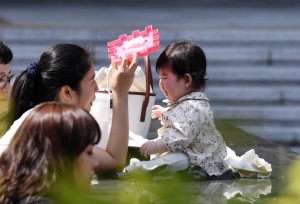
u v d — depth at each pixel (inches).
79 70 365.7
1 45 422.3
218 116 1014.4
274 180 398.0
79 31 1163.9
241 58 1149.7
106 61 1119.0
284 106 1061.1
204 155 390.0
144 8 1781.5
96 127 260.4
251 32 1191.6
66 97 367.9
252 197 352.2
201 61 395.9
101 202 314.2
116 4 1862.7
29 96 374.9
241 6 1834.4
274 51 1151.0
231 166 406.6
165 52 397.1
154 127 644.1
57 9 1684.3
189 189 365.4
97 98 423.8
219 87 1102.4
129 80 381.7
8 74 428.5
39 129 251.9
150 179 384.2
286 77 1111.6
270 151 516.4
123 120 385.1
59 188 251.6
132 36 397.4
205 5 1872.5
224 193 359.9
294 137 981.2
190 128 379.6
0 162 259.6
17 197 249.6
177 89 393.7
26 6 1740.9
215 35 1187.3
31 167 249.6
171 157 386.3
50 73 364.5
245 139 584.7
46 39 1171.9
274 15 1589.6
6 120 380.5
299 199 348.2
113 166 385.7
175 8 1787.6
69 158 251.4
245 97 1073.5
